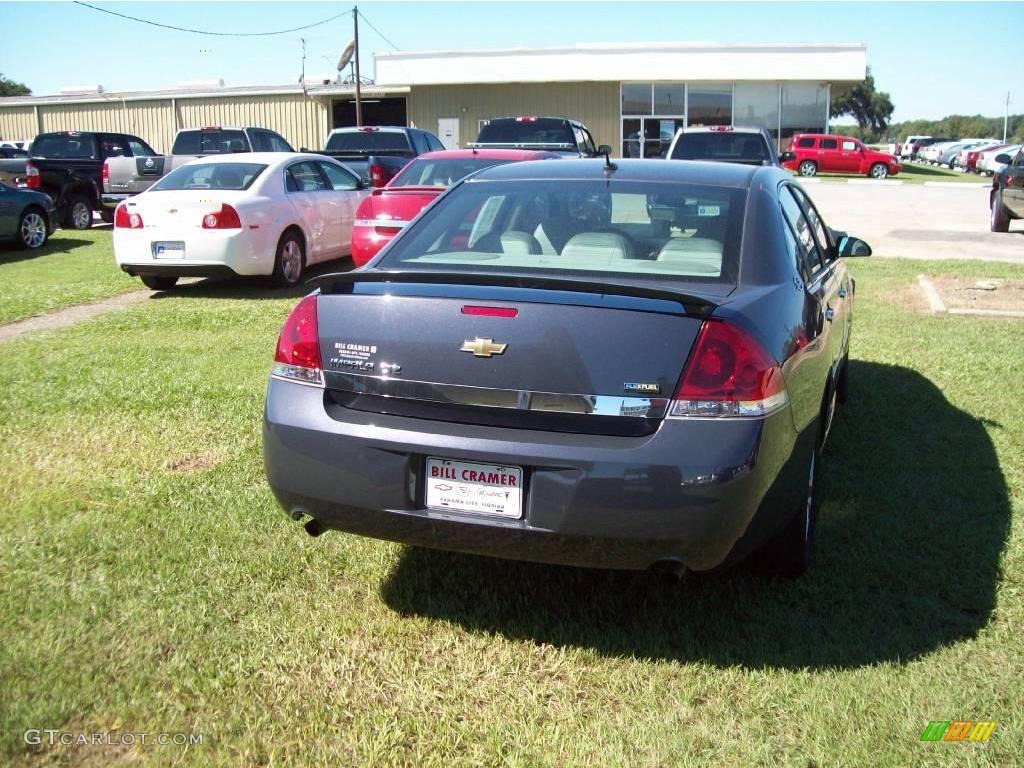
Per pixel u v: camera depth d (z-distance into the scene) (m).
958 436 5.14
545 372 2.78
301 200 10.77
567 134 15.31
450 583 3.45
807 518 3.43
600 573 3.54
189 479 4.39
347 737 2.58
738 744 2.54
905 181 33.03
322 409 3.02
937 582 3.46
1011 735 2.57
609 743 2.56
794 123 35.53
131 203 9.76
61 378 6.19
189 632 3.07
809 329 3.38
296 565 3.55
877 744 2.54
